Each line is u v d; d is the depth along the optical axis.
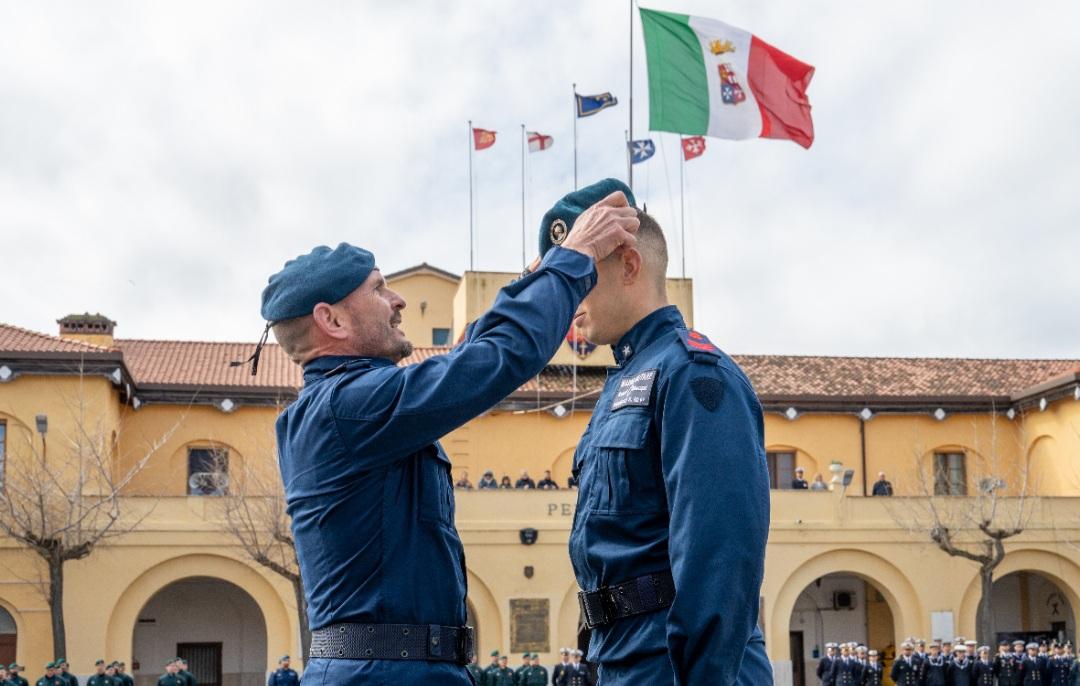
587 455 4.56
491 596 33.50
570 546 4.62
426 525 4.46
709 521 4.00
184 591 36.53
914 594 35.03
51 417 32.69
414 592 4.36
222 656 36.47
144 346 40.94
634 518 4.33
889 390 41.78
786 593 34.81
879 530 35.12
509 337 4.27
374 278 4.75
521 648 33.31
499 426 39.25
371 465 4.33
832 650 33.19
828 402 40.62
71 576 31.30
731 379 4.27
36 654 30.81
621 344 4.72
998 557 34.09
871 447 40.97
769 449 40.66
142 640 36.16
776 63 25.47
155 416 37.12
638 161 34.25
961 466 41.44
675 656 3.99
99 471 32.28
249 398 37.28
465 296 41.12
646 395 4.34
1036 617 39.75
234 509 32.06
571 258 4.45
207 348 41.25
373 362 4.68
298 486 4.49
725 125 25.30
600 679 4.40
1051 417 39.72
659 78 25.39
